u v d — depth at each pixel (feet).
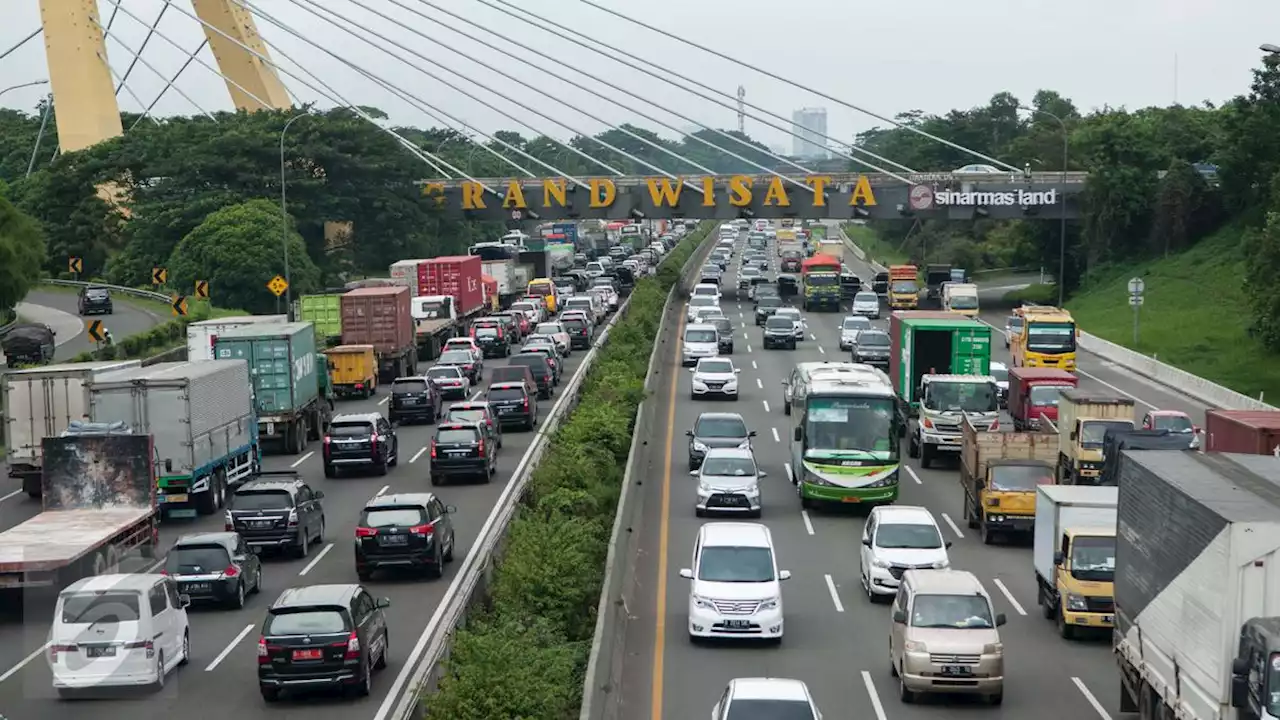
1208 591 63.21
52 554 100.17
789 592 109.81
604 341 255.70
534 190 393.91
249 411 155.12
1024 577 114.52
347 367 219.41
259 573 111.65
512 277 363.35
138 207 368.89
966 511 134.51
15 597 102.32
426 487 151.33
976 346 172.35
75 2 430.20
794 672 89.40
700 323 259.60
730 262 553.64
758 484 140.67
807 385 141.69
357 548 110.83
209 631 99.71
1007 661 91.97
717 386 210.18
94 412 135.23
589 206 392.47
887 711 81.51
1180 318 308.40
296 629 82.48
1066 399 148.46
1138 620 75.31
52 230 396.37
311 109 406.62
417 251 394.73
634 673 89.20
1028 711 81.46
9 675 88.94
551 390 221.66
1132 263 374.63
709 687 86.02
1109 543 97.09
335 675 82.28
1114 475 129.90
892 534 108.37
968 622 83.61
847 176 388.78
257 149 362.53
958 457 166.61
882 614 103.40
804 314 348.38
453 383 212.64
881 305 372.17
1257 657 58.80
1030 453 132.87
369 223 383.24
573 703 75.82
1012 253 483.10
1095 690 85.61
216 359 162.71
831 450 137.39
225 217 330.75
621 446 156.25
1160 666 70.69
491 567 106.73
